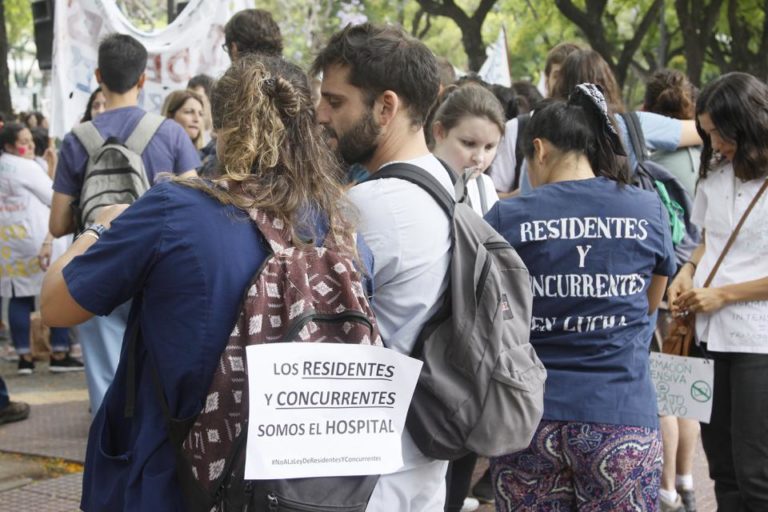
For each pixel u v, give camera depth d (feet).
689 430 13.82
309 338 5.84
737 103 10.78
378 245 7.04
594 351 9.12
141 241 5.83
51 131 20.01
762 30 80.79
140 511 5.85
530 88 20.56
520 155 15.69
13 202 23.26
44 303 6.03
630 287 9.20
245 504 5.70
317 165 6.36
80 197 13.24
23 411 19.29
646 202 9.37
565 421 9.02
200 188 6.00
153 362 5.97
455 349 7.07
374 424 6.07
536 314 9.25
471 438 7.04
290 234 6.07
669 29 92.48
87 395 21.72
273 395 5.71
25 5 118.42
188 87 19.67
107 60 13.67
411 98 7.31
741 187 11.28
